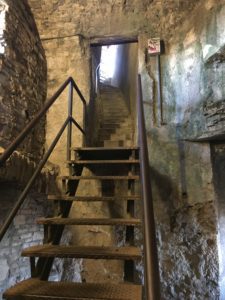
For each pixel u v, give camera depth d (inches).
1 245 96.4
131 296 52.1
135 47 171.5
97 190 129.5
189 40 125.0
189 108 120.2
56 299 51.6
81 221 73.8
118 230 123.8
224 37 105.0
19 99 109.0
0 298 93.9
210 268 109.3
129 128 206.7
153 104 130.3
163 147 124.3
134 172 99.1
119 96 278.8
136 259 60.9
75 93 139.9
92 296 52.0
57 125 136.9
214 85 108.7
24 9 120.4
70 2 146.8
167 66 133.4
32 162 101.3
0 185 94.8
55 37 145.9
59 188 126.8
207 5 116.5
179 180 119.4
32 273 64.4
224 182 119.6
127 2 144.3
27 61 118.9
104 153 114.4
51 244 74.1
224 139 116.2
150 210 38.7
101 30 144.4
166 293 110.6
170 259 113.6
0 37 98.1
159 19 140.4
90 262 121.5
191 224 114.5
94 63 157.9
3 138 95.4
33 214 117.0
